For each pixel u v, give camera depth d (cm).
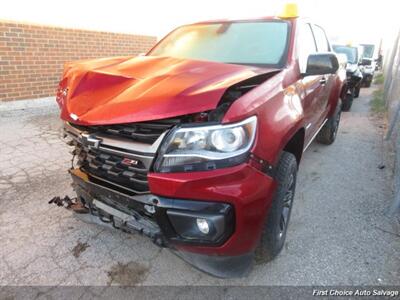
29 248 254
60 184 355
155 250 254
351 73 748
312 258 245
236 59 284
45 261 240
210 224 172
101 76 216
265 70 239
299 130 249
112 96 198
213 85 182
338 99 487
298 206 321
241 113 172
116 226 216
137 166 184
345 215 304
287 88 237
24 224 284
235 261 199
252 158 176
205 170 167
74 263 239
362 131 609
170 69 216
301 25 322
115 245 260
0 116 576
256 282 221
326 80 382
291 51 280
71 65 263
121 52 795
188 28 354
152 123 176
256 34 306
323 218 299
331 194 346
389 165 432
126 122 173
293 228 283
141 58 257
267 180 184
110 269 234
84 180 216
